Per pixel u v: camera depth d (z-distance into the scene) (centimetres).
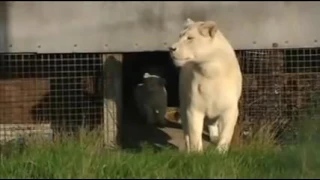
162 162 915
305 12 1331
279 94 1345
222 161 914
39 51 1323
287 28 1331
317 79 1348
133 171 884
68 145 1009
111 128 1346
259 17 1328
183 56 1102
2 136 1291
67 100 1368
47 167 902
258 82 1346
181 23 1326
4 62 1355
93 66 1357
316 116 1294
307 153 937
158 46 1330
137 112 1670
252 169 907
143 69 1733
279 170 898
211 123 1248
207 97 1138
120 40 1328
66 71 1359
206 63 1120
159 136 1439
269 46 1331
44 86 1369
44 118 1366
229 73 1144
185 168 903
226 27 1328
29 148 1035
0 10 1316
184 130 1190
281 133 1266
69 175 863
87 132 1237
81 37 1327
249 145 1126
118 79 1348
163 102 1522
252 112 1336
